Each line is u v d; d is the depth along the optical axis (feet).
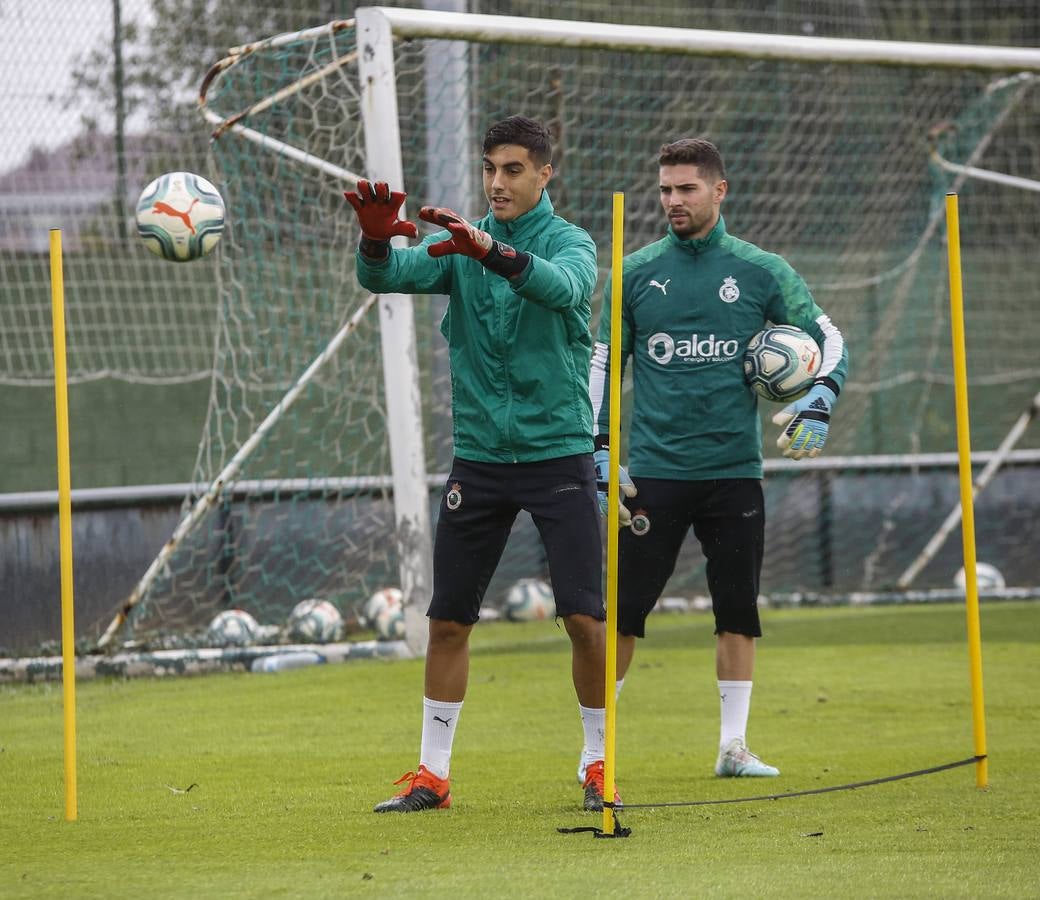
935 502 123.65
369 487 100.37
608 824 41.27
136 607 89.92
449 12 86.99
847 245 156.46
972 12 177.88
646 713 68.28
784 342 54.95
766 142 144.36
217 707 71.82
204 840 41.91
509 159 45.16
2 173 129.18
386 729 64.95
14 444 144.05
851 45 95.55
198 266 146.30
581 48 88.53
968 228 168.04
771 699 71.61
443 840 41.19
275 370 102.17
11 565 89.15
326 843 41.06
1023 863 36.96
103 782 53.06
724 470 55.77
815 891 33.78
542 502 46.06
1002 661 82.64
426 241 46.55
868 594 109.60
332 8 130.93
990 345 169.68
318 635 91.71
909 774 46.32
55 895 34.91
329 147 93.81
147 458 145.69
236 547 97.71
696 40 91.25
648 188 134.51
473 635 97.14
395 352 86.74
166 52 125.39
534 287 41.22
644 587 56.49
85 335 134.72
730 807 46.19
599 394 54.90
